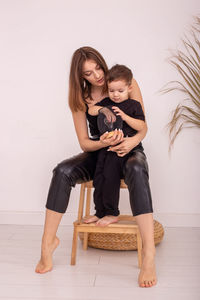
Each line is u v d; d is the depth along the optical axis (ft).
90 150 6.79
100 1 9.27
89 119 6.93
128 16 9.25
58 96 9.39
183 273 6.09
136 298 5.14
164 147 9.35
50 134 9.46
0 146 9.55
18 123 9.48
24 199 9.59
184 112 9.27
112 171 6.36
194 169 9.36
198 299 5.08
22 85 9.43
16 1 9.36
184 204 9.41
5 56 9.41
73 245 6.50
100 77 6.53
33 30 9.36
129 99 6.52
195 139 9.30
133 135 6.56
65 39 9.33
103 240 7.30
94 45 9.30
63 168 6.27
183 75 9.15
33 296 5.21
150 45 9.25
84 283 5.67
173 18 9.21
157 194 9.42
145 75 9.27
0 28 9.39
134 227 6.35
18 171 9.55
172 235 8.57
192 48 9.11
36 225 9.52
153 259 5.68
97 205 6.64
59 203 6.20
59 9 9.30
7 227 9.27
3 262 6.64
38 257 6.93
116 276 5.96
